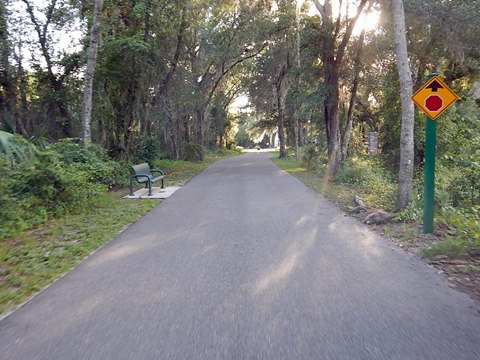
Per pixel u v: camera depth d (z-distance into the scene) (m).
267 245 7.07
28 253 6.69
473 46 15.71
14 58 18.67
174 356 3.44
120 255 6.66
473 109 18.94
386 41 16.39
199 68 33.84
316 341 3.64
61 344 3.69
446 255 6.09
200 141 39.28
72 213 10.23
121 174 16.64
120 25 19.59
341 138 23.50
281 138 39.84
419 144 16.44
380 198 11.84
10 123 16.73
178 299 4.71
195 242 7.39
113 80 19.05
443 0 14.71
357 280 5.26
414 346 3.54
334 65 18.58
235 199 12.77
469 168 11.55
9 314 4.39
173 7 21.00
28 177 9.48
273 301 4.60
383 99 19.80
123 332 3.90
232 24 31.09
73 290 5.08
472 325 3.93
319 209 10.73
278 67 33.59
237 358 3.39
